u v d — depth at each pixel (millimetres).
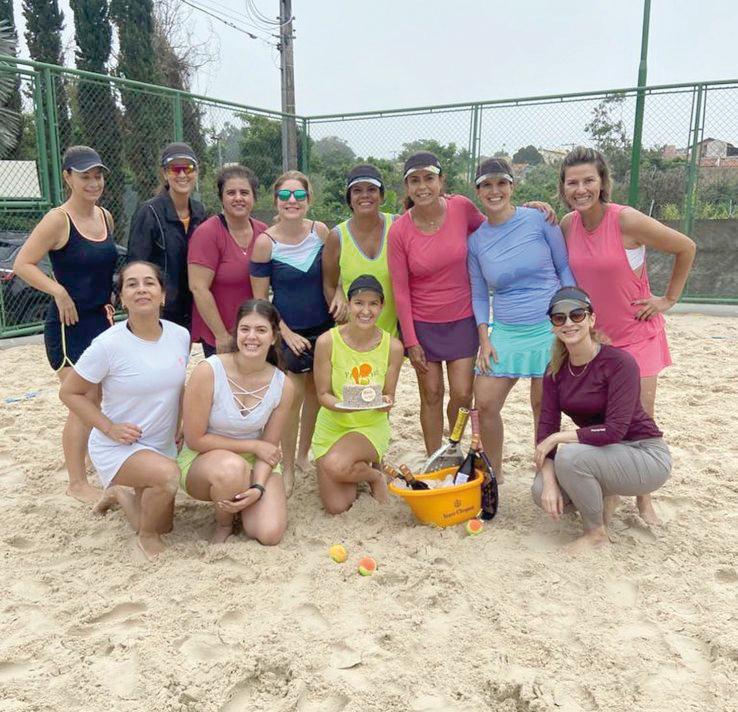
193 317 4488
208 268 4145
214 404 3512
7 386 6773
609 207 3588
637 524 3674
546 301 3807
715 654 2643
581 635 2756
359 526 3738
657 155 9766
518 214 3824
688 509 3896
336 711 2416
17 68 7871
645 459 3365
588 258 3600
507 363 3889
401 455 4863
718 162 9656
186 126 10250
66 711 2395
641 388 3654
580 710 2379
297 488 4305
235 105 10812
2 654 2670
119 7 17781
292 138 11953
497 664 2598
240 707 2455
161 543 3518
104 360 3371
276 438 3666
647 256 10469
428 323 4035
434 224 3895
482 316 3994
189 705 2434
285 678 2594
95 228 4215
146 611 2953
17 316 8844
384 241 4102
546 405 3600
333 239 4109
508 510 3926
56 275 4168
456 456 3920
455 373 4113
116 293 4336
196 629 2824
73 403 3436
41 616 2945
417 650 2711
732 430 5203
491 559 3346
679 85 9438
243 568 3314
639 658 2627
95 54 17766
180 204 4422
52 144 8289
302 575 3242
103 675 2568
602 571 3229
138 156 9570
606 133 9930
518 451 4871
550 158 10273
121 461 3387
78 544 3568
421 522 3697
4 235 8820
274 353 3668
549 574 3207
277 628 2812
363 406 3703
